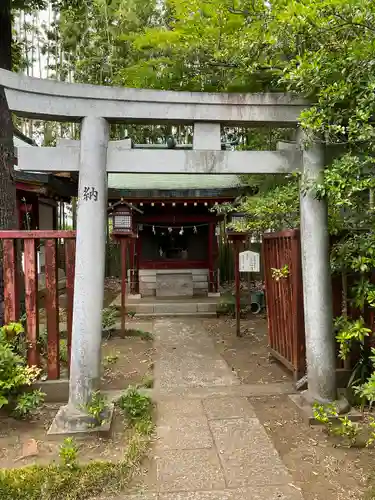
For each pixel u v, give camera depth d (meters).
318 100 3.21
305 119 3.05
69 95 3.21
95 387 3.25
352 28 2.89
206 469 2.60
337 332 3.77
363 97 2.90
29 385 3.53
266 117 3.46
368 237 3.10
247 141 6.62
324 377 3.37
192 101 3.38
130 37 5.43
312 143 3.37
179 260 9.41
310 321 3.45
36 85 3.14
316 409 3.08
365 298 3.29
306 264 3.48
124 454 2.74
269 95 3.45
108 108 3.29
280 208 4.58
